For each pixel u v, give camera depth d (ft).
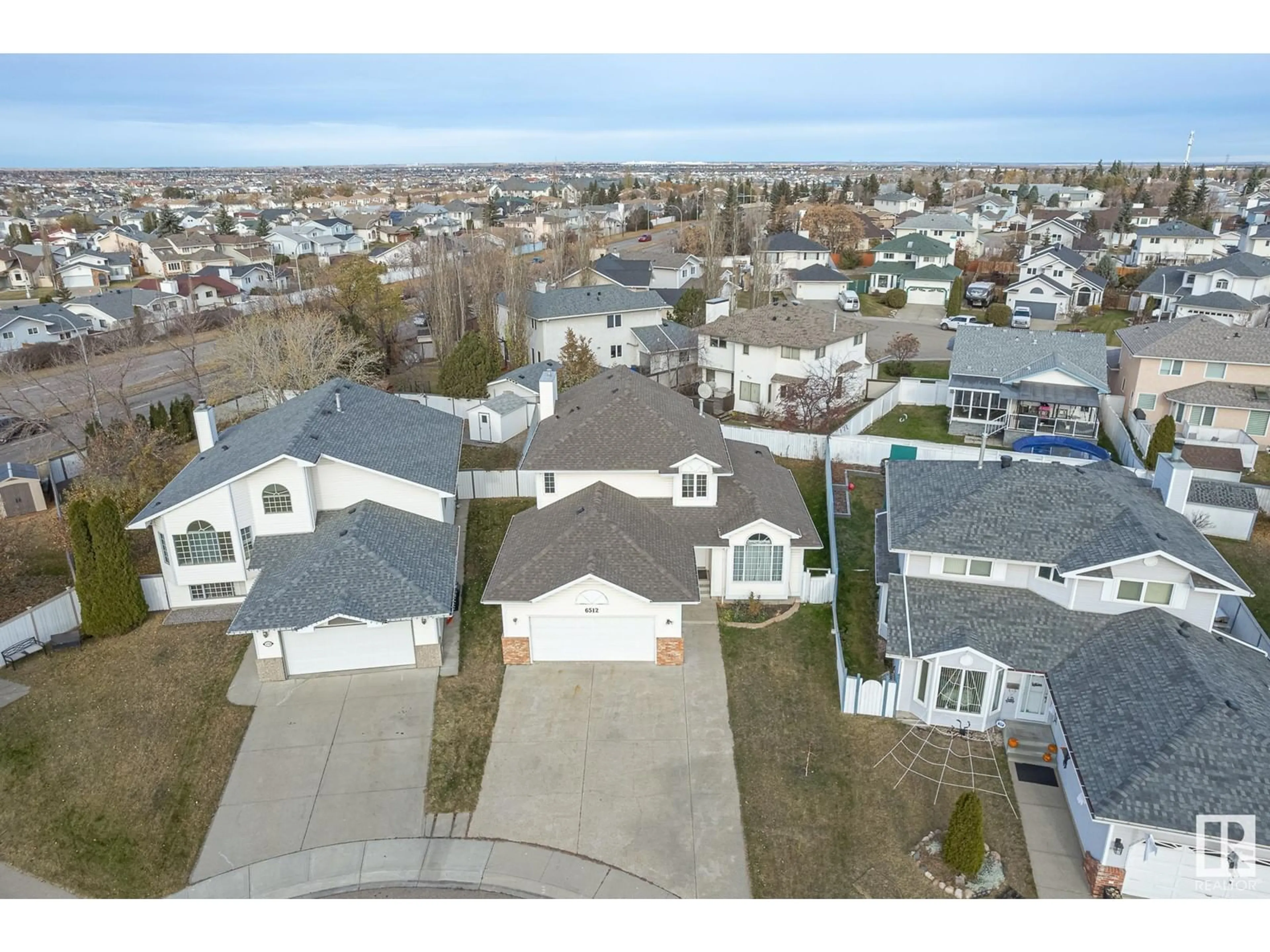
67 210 647.15
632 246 404.36
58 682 87.86
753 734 78.43
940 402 169.17
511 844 67.46
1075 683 70.85
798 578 98.43
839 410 154.51
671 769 74.59
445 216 533.14
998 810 69.10
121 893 64.69
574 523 94.12
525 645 88.12
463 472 125.18
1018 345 156.97
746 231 341.00
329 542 92.32
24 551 117.19
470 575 106.11
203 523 95.30
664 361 188.24
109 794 73.77
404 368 209.05
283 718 81.41
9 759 77.77
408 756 76.54
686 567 90.84
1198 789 57.47
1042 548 79.05
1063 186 579.89
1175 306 229.04
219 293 302.66
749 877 64.13
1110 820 56.75
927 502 87.04
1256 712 62.90
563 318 189.37
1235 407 139.03
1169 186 539.70
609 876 64.44
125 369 168.96
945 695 77.46
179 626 96.37
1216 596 74.23
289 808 71.46
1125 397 157.69
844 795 71.20
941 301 270.26
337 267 230.07
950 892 61.93
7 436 162.50
